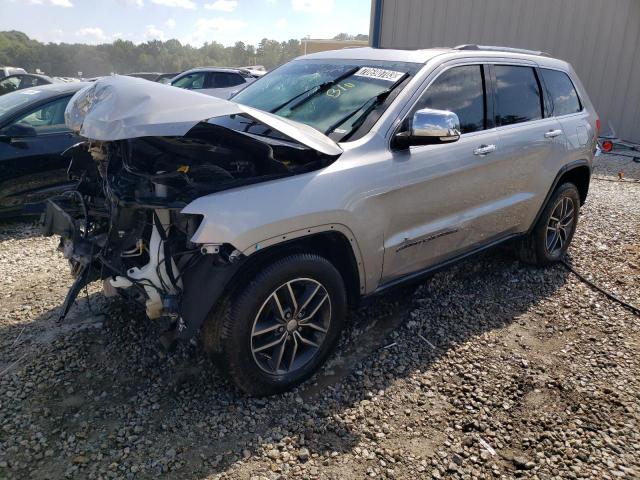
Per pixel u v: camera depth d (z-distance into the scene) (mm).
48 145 6223
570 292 4523
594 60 12148
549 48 12273
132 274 2777
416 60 3744
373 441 2752
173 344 2844
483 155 3865
